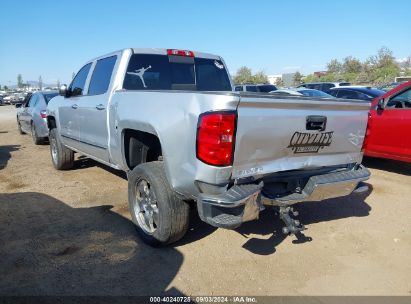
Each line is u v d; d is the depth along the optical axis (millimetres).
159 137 3604
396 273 3600
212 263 3738
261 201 3381
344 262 3791
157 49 5242
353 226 4652
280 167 3504
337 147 3893
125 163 4555
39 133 10797
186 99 3367
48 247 4055
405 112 6570
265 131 3279
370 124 4160
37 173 7281
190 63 5516
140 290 3289
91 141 5531
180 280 3439
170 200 3715
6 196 5801
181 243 4145
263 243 4164
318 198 3793
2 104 50719
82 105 5680
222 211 3277
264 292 3277
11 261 3752
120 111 4402
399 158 6801
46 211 5121
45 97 10953
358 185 4246
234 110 3098
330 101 3672
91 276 3494
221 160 3111
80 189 6121
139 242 4168
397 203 5473
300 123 3494
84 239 4246
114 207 5262
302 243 4184
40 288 3297
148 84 5074
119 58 4992
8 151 10156
